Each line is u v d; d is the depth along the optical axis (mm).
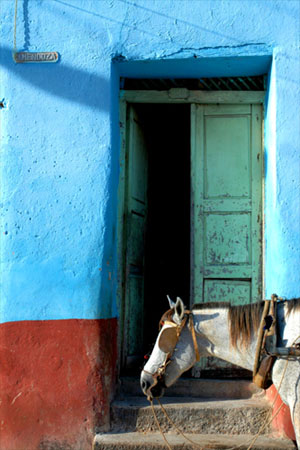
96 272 4637
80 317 4590
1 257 4730
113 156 4848
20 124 4848
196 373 4973
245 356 3129
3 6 4988
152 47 4809
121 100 5207
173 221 7828
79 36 4891
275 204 4539
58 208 4738
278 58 4656
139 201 5648
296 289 4391
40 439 4465
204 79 5242
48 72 4887
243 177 5160
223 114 5250
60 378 4527
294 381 2990
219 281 5094
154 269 7109
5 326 4637
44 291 4652
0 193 4801
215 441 4227
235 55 4719
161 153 7430
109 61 4836
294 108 4594
